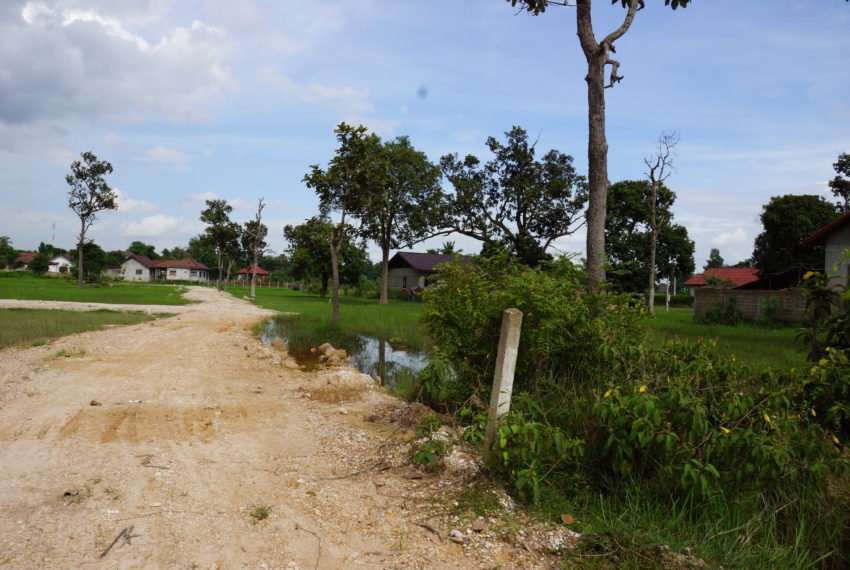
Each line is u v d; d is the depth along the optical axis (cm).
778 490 399
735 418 399
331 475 477
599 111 855
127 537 346
